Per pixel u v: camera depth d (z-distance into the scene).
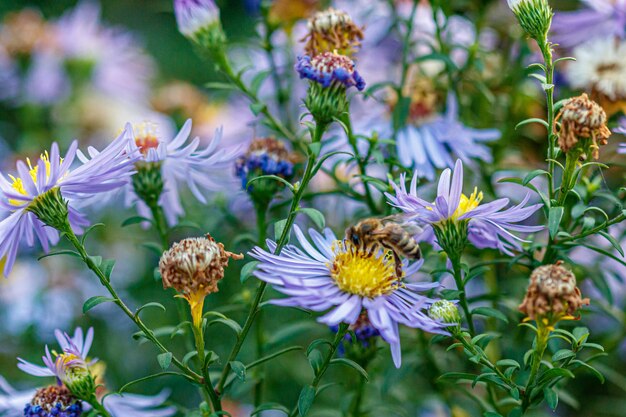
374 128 0.36
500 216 0.29
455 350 0.36
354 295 0.29
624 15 0.36
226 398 0.38
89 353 0.42
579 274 0.35
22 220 0.30
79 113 0.50
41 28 0.50
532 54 0.36
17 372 0.41
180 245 0.28
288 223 0.29
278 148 0.33
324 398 0.39
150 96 0.52
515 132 0.37
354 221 0.35
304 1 0.37
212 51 0.34
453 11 0.37
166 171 0.33
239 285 0.40
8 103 0.52
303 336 0.40
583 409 0.40
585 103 0.29
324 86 0.30
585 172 0.33
